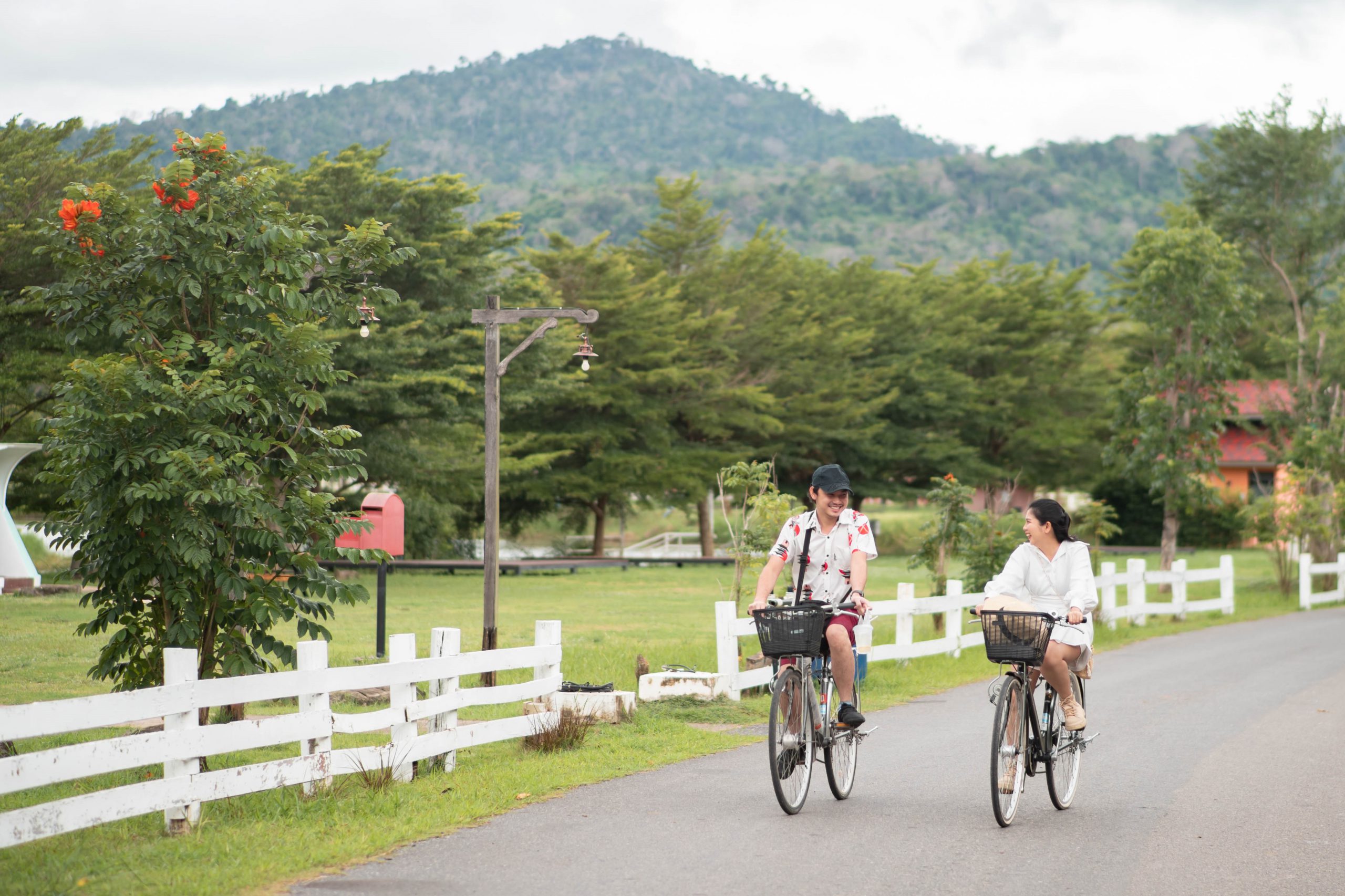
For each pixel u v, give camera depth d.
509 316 15.92
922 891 6.65
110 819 7.13
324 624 23.53
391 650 9.48
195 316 10.46
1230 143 38.75
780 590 18.41
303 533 10.23
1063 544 8.77
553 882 6.78
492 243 43.50
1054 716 8.73
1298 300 39.25
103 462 9.57
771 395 57.56
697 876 6.91
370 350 37.06
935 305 67.31
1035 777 10.00
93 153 31.53
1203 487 31.47
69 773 6.88
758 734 12.30
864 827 8.12
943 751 11.18
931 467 64.56
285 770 8.41
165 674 7.67
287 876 6.86
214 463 9.41
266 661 10.38
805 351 60.00
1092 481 67.06
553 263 51.97
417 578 39.69
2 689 14.65
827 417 60.19
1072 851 7.52
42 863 7.04
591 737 11.71
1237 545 60.38
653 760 10.62
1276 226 38.31
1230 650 20.47
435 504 44.72
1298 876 7.00
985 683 16.58
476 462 45.72
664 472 53.72
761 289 60.28
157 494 9.23
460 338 40.94
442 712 10.00
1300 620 26.62
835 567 8.94
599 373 52.56
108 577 9.99
